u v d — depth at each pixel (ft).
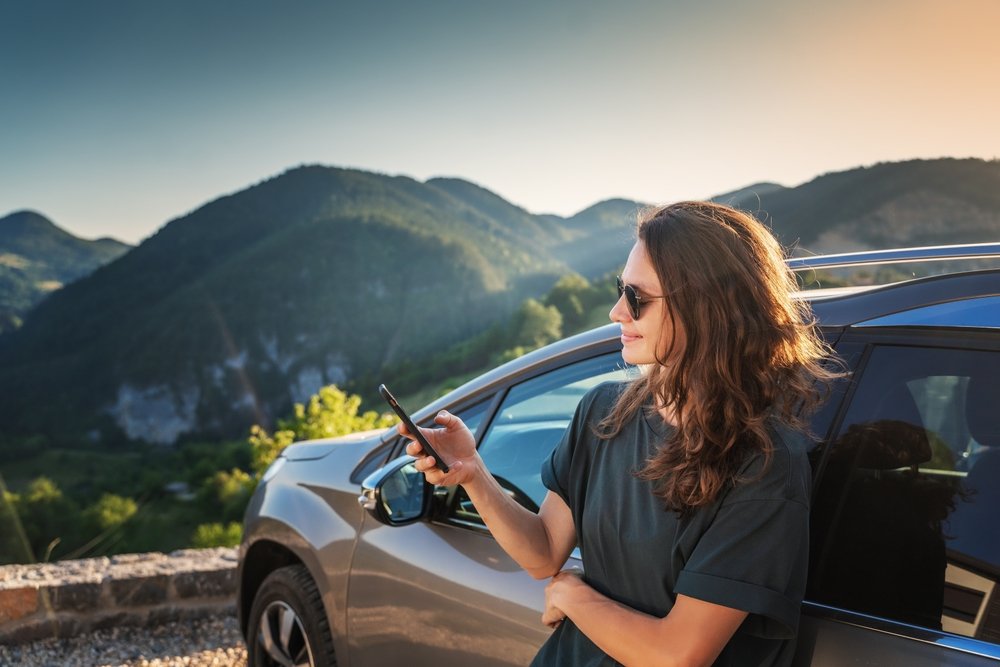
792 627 3.59
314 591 8.20
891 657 3.85
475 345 437.58
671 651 3.67
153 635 14.19
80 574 14.76
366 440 8.49
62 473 390.01
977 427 4.05
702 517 3.75
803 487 3.64
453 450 4.60
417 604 6.71
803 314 4.77
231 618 14.84
